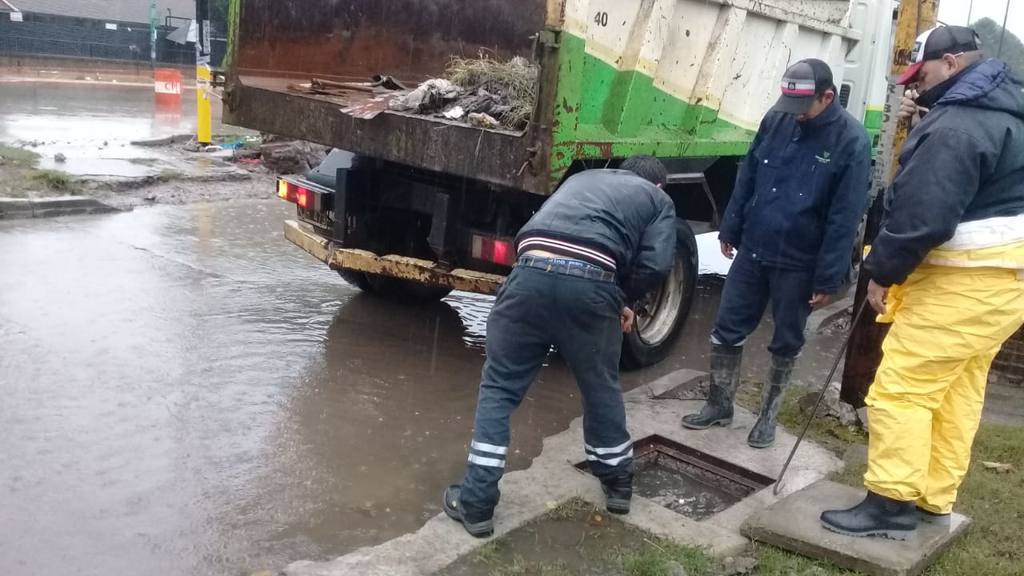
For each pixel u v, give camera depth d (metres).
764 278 4.28
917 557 3.21
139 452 4.00
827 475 4.06
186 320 5.76
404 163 5.00
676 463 4.39
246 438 4.23
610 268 3.35
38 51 32.66
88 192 9.12
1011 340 5.70
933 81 3.18
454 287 5.32
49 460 3.85
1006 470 4.19
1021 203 3.07
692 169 5.69
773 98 6.11
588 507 3.66
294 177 6.09
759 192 4.17
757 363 6.01
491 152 4.59
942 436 3.40
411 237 5.77
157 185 9.95
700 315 7.18
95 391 4.58
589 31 4.40
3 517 3.39
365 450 4.21
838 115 3.91
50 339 5.20
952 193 2.93
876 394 3.32
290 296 6.54
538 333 3.38
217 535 3.40
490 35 6.74
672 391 5.12
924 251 3.01
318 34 6.49
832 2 6.39
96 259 6.95
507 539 3.38
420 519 3.63
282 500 3.70
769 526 3.42
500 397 3.41
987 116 2.98
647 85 4.93
